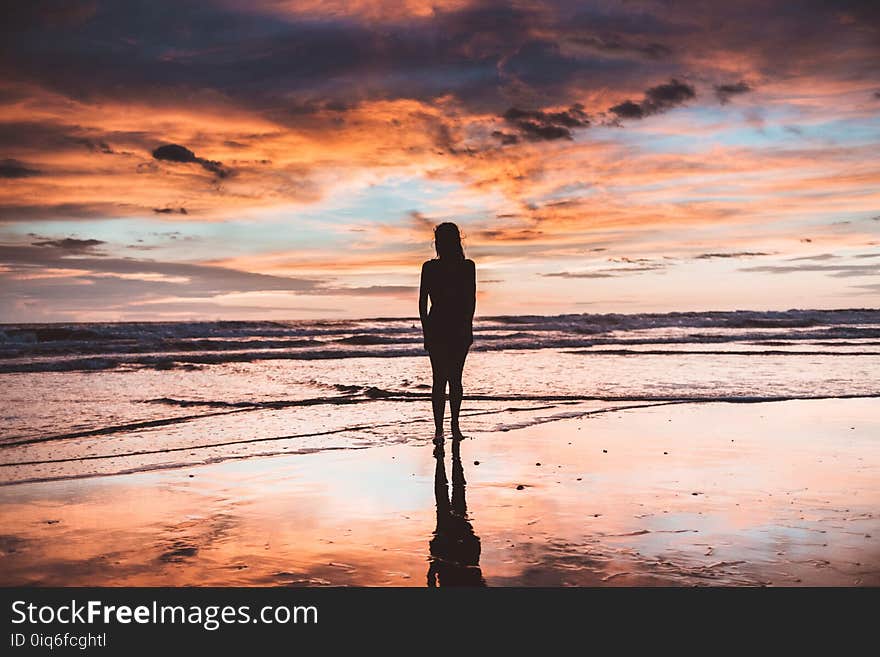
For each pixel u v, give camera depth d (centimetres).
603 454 641
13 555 375
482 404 963
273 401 988
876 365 1534
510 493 505
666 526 419
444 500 486
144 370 1521
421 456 634
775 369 1455
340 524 432
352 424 805
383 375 1399
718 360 1695
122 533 412
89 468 577
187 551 383
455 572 350
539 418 844
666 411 897
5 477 545
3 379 1314
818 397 1020
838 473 561
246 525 429
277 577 346
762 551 372
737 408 923
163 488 516
